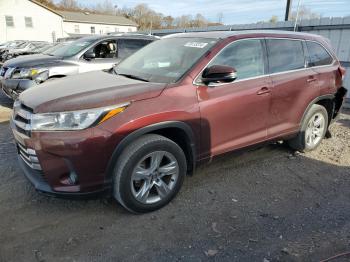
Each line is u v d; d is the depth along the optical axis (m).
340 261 2.63
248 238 2.89
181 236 2.90
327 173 4.28
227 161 4.54
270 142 4.24
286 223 3.12
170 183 3.33
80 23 56.03
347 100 8.44
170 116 3.10
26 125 2.88
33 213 3.18
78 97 2.92
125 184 2.98
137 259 2.61
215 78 3.30
